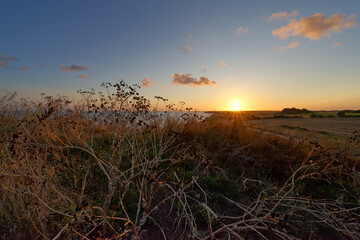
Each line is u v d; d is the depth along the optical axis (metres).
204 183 3.29
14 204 1.99
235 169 3.95
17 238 1.82
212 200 2.97
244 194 3.24
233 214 2.73
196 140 4.53
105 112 3.32
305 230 2.48
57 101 3.90
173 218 2.53
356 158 3.86
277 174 3.93
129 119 2.75
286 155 4.37
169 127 4.64
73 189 2.55
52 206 2.09
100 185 2.86
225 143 4.63
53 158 3.04
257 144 4.80
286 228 2.52
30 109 4.18
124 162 3.38
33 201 1.91
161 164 3.55
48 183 2.11
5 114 4.06
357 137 4.05
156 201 2.80
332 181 3.39
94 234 2.02
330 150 4.01
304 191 3.43
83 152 3.56
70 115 3.73
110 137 3.96
